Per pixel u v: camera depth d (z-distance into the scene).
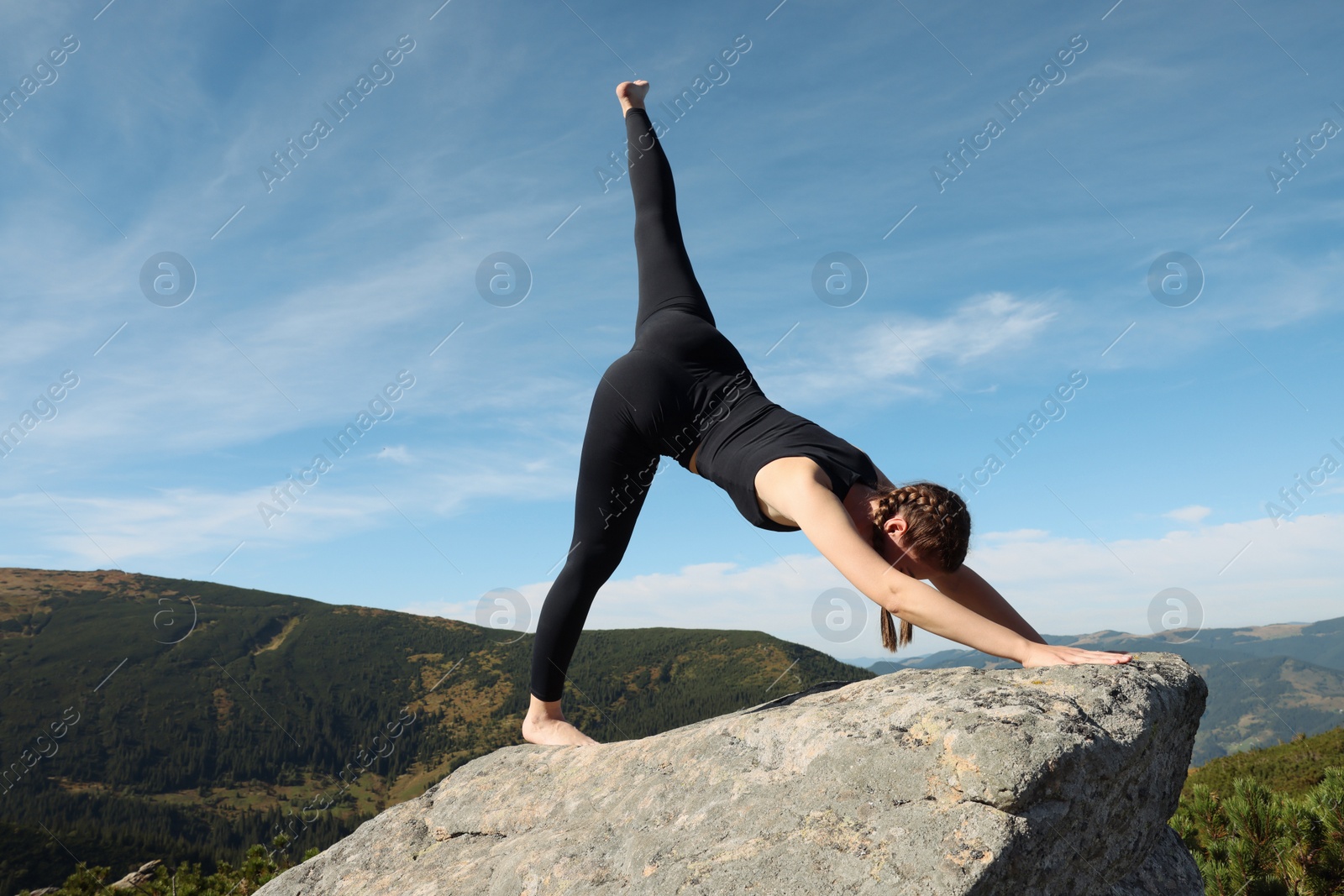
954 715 1.91
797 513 2.46
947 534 2.48
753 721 2.34
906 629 2.74
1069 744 1.73
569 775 2.68
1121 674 2.08
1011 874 1.62
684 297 3.32
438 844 2.70
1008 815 1.67
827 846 1.71
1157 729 1.97
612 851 2.04
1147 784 2.05
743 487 2.71
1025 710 1.87
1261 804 4.57
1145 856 2.23
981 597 2.71
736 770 2.14
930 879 1.55
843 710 2.18
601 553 3.14
